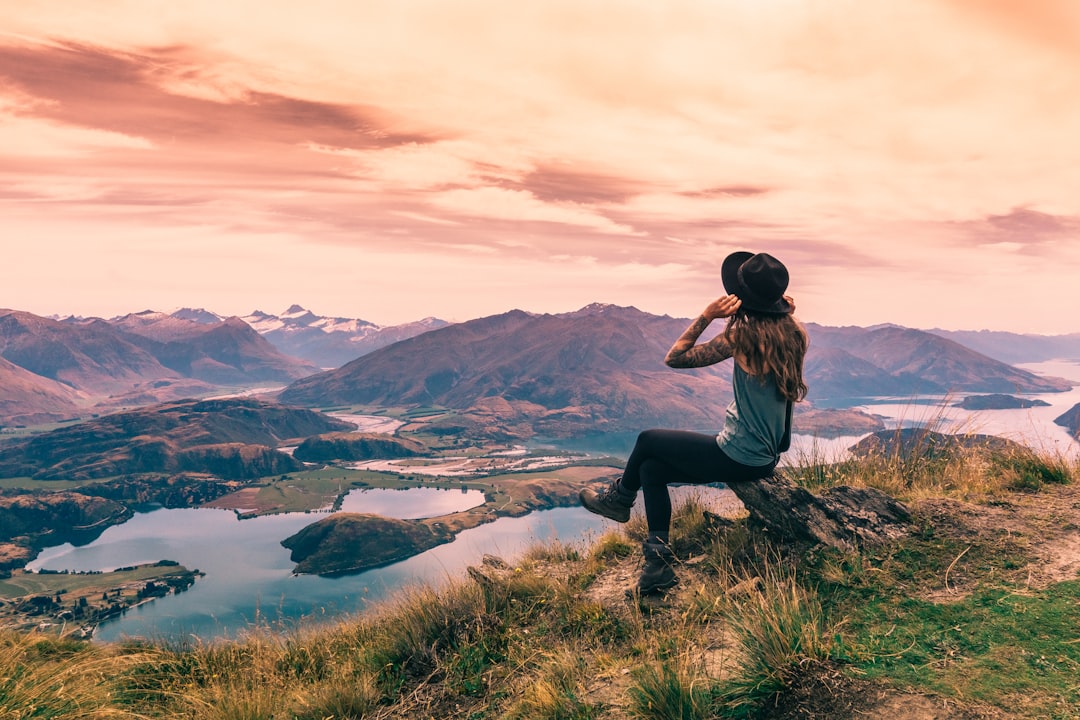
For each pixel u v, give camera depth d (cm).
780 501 520
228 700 517
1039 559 430
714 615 457
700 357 451
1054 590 387
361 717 485
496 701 457
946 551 459
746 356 441
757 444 465
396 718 475
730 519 594
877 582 437
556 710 395
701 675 376
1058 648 327
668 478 504
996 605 382
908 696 312
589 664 449
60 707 462
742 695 351
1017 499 561
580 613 523
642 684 369
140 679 611
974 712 291
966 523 497
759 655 367
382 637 604
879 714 306
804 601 425
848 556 473
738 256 473
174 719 518
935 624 374
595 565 622
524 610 573
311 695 519
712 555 538
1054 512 510
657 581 507
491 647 533
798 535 509
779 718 326
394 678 534
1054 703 285
